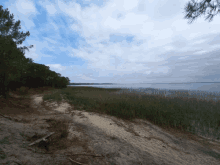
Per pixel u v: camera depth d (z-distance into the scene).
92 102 10.14
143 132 5.39
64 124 5.07
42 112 7.53
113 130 5.25
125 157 3.05
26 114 6.20
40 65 25.67
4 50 7.34
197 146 4.36
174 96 13.52
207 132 5.52
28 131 3.54
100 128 5.33
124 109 7.92
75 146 3.23
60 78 32.09
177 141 4.71
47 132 3.87
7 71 8.04
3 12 8.68
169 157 3.44
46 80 26.72
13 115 5.30
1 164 1.52
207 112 7.79
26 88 19.91
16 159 1.79
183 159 3.40
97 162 2.54
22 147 2.37
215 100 11.17
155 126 6.26
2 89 8.36
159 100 10.95
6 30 8.65
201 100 11.24
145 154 3.43
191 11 3.11
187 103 9.97
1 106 6.19
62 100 11.93
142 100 10.34
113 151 3.27
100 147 3.40
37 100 12.79
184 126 6.15
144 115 7.57
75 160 2.43
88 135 4.24
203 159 3.49
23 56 9.25
